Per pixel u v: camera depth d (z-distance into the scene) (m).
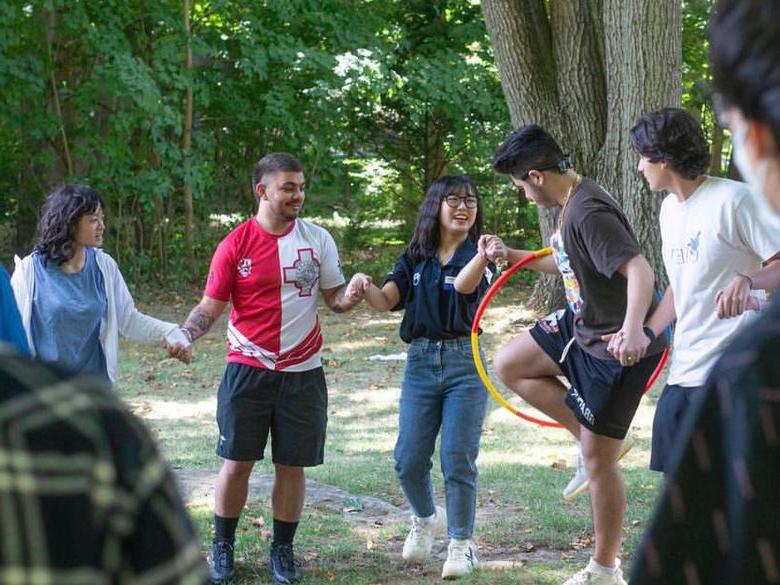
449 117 19.27
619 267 4.89
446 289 5.75
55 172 17.84
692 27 19.19
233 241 5.75
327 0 18.47
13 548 1.10
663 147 4.56
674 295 4.77
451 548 5.91
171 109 16.88
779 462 1.34
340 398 11.38
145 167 18.14
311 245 5.79
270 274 5.69
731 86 1.36
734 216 4.48
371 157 21.12
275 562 5.95
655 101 13.54
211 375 12.55
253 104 18.80
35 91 16.50
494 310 16.30
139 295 17.62
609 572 5.34
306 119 18.66
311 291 5.78
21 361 1.26
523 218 20.16
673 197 4.78
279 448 5.82
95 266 5.40
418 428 5.95
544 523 6.88
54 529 1.12
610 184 13.95
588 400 5.21
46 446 1.15
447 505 5.93
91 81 16.47
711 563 1.43
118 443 1.20
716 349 4.58
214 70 18.33
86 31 16.44
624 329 4.87
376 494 7.72
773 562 1.35
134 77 16.09
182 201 19.06
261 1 18.23
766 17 1.33
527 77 14.48
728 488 1.39
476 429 5.85
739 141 1.40
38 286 5.25
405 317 5.93
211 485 7.64
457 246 5.79
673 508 1.45
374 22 18.98
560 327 5.45
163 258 18.50
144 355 13.69
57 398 1.20
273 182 5.69
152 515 1.21
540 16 14.59
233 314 5.80
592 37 14.30
